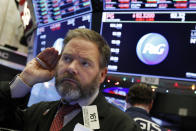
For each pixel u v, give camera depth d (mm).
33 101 2902
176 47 2301
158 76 2330
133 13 2461
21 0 3369
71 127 1119
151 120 1821
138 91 1963
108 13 2551
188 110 2240
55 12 2895
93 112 1147
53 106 1293
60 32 2869
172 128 2449
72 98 1118
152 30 2395
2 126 1236
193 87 2207
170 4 2334
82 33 1175
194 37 2258
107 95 2449
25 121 1292
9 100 1232
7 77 3631
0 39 4918
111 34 2520
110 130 1111
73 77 1103
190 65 2244
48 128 1186
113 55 2486
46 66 1334
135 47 2430
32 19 3092
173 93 2264
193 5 2264
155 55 2355
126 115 1185
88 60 1125
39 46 3031
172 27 2332
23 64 4391
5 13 5000
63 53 1158
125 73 2432
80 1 2680
